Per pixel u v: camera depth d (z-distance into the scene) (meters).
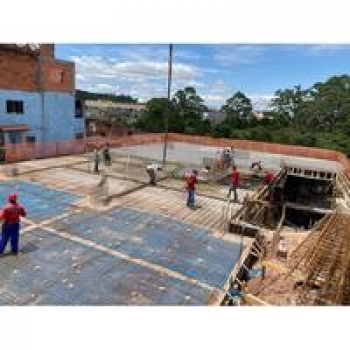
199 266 9.00
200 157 25.38
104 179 14.25
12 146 19.91
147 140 31.50
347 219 11.23
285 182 23.09
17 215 8.59
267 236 11.63
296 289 8.36
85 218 11.70
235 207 14.21
